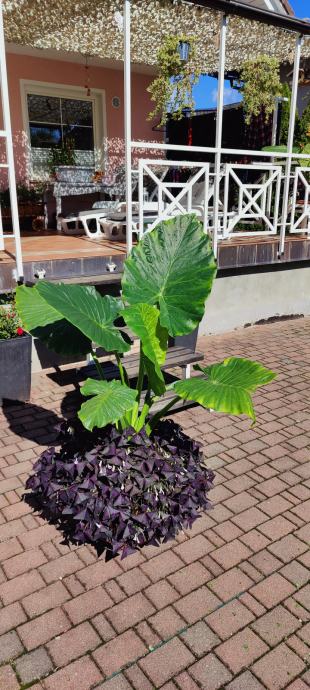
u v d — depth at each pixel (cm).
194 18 510
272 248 555
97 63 730
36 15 518
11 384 373
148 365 236
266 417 371
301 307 639
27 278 407
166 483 238
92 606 201
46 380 424
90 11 502
